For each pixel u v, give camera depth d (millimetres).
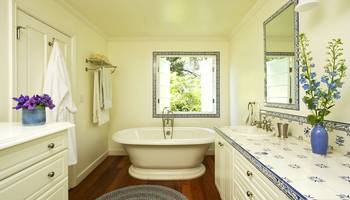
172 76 3865
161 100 3861
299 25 1562
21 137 949
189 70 3859
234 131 1958
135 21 2914
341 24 1167
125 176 2730
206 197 2143
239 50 3096
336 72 1135
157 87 3787
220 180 2059
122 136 3020
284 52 1772
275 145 1393
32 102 1247
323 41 1308
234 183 1552
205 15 2701
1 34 1494
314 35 1393
